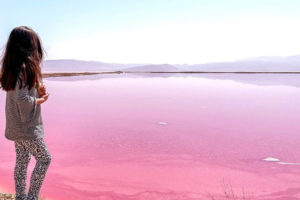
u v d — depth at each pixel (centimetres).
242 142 408
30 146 157
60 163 309
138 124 538
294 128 505
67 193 234
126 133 461
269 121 573
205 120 583
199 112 685
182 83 1870
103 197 228
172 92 1209
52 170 287
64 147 373
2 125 507
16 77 142
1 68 147
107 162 314
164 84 1762
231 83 1878
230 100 927
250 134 458
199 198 227
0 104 811
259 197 229
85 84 1750
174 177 273
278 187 249
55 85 1650
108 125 526
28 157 172
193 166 304
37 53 154
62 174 276
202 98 982
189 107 767
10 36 147
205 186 251
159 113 669
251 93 1170
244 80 2302
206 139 425
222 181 263
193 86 1585
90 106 783
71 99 946
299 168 297
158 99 948
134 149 367
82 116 623
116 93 1159
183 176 275
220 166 304
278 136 444
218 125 532
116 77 2853
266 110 720
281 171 289
